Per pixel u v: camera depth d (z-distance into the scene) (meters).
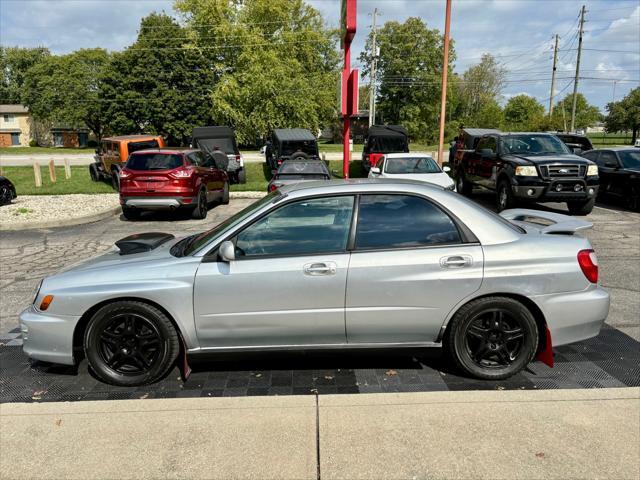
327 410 3.23
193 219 12.66
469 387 3.67
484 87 81.62
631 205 12.88
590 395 3.35
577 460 2.71
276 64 34.59
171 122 53.75
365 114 75.94
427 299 3.59
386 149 24.55
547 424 3.04
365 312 3.60
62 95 64.62
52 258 8.43
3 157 38.94
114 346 3.74
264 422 3.12
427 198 3.71
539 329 3.76
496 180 12.65
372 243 3.64
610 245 8.87
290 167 13.23
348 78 12.43
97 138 67.69
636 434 2.92
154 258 3.83
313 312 3.60
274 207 3.70
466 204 3.74
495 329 3.67
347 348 3.73
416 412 3.19
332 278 3.56
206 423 3.12
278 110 33.19
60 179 21.41
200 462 2.76
